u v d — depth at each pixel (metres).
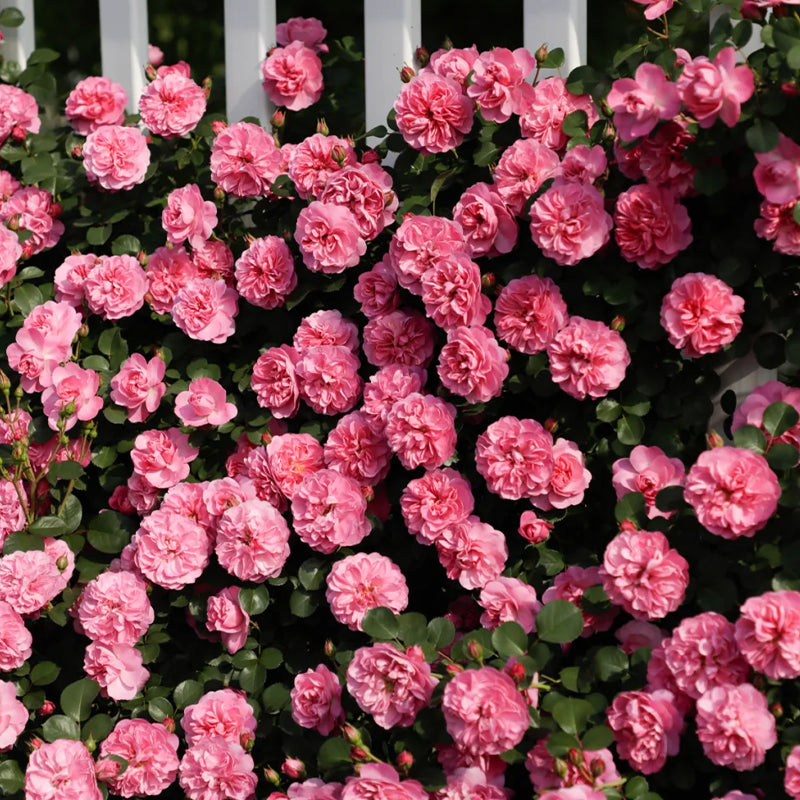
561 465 1.83
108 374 1.98
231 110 2.08
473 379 1.83
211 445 1.97
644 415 1.87
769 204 1.74
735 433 1.73
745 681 1.68
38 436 1.98
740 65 1.75
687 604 1.76
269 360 1.92
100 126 2.09
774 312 1.80
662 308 1.79
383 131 1.97
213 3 3.21
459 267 1.83
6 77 2.15
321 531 1.84
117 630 1.87
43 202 2.07
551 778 1.71
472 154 1.94
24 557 1.87
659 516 1.75
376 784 1.69
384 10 2.00
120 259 1.99
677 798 1.76
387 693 1.73
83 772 1.81
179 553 1.88
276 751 1.86
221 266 2.00
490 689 1.68
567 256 1.82
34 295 2.03
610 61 2.00
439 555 1.86
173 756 1.85
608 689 1.75
